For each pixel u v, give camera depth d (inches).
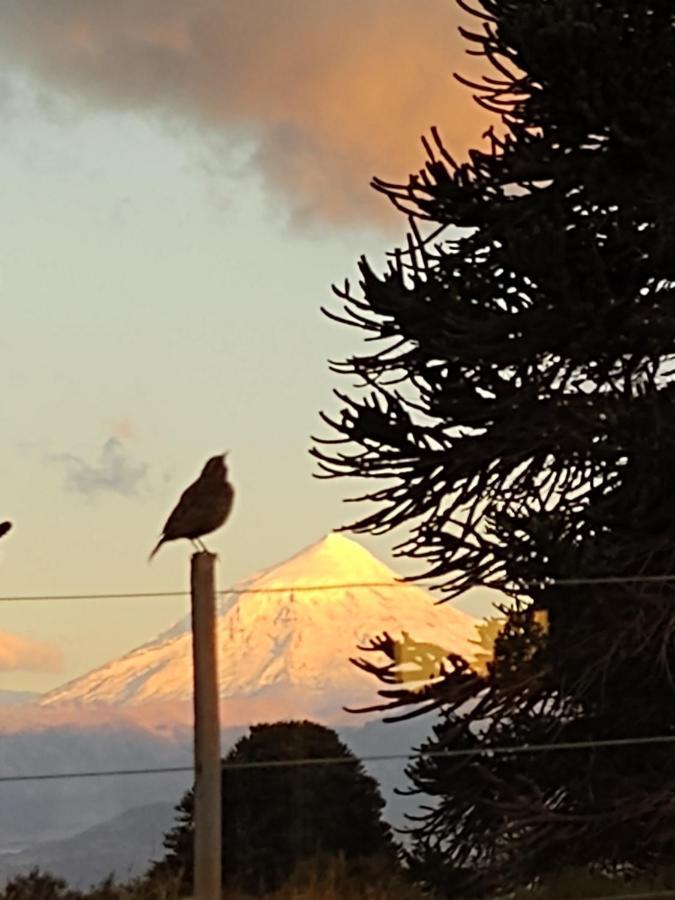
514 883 483.8
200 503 338.0
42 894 454.3
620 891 459.2
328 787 517.0
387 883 477.4
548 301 502.0
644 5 507.5
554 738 506.6
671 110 503.5
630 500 496.4
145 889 455.2
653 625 481.7
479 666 513.0
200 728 295.9
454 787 512.1
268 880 476.7
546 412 501.0
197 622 298.2
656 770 498.0
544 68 508.4
